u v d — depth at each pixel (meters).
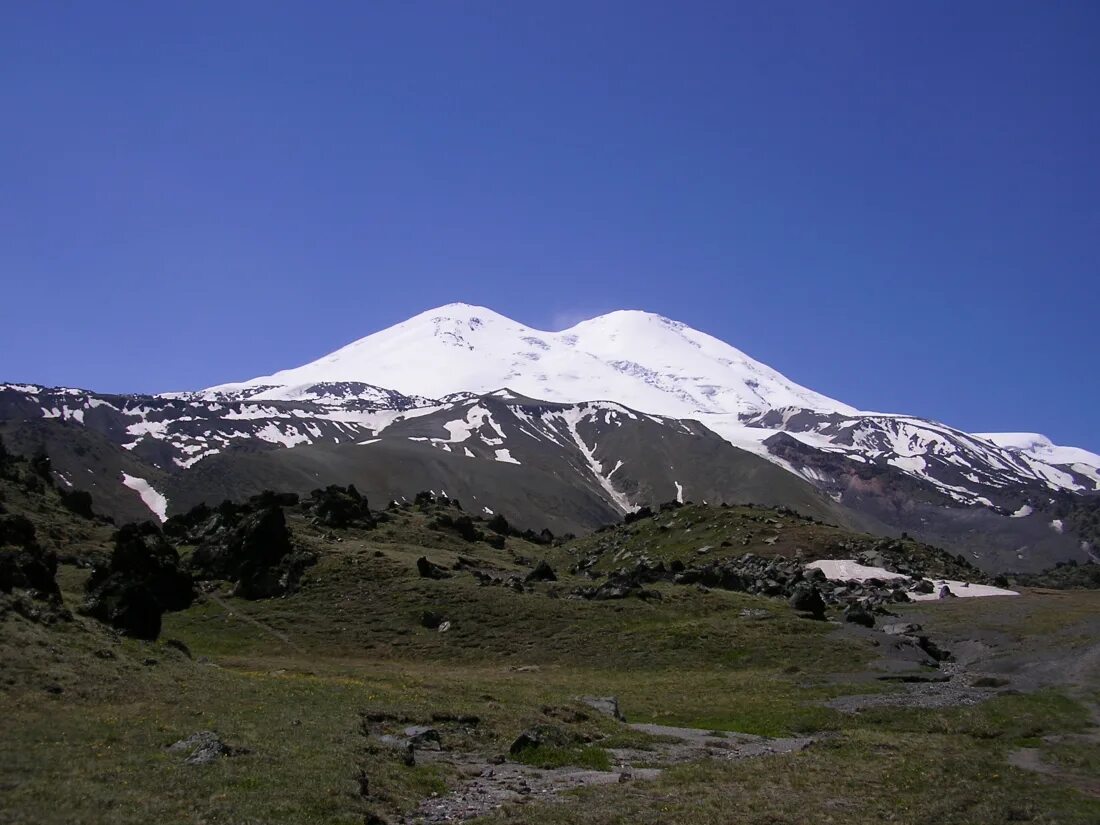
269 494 142.12
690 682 66.31
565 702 49.81
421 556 117.56
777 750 41.56
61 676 37.91
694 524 170.12
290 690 44.69
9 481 135.38
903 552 152.38
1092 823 27.02
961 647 82.62
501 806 28.50
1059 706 50.47
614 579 106.44
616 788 31.27
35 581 49.22
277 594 99.88
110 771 26.52
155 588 93.12
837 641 78.19
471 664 78.00
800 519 176.25
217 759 28.77
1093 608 104.88
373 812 26.19
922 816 27.72
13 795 23.45
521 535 193.75
